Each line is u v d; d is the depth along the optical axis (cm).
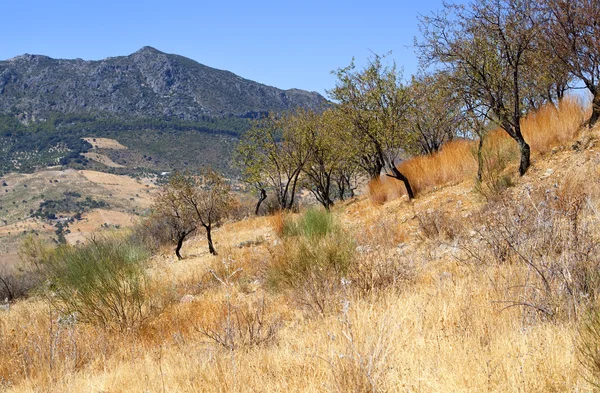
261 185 3006
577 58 1092
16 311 1136
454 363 344
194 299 915
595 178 859
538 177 1078
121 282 820
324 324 518
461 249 722
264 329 566
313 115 2522
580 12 1046
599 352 284
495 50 1138
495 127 1404
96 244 881
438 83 1229
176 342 616
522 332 358
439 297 499
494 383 303
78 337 690
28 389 514
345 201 2477
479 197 1148
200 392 403
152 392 422
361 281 642
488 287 489
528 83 1327
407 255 828
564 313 384
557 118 1243
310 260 793
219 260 1361
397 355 379
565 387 284
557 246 511
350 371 343
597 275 409
